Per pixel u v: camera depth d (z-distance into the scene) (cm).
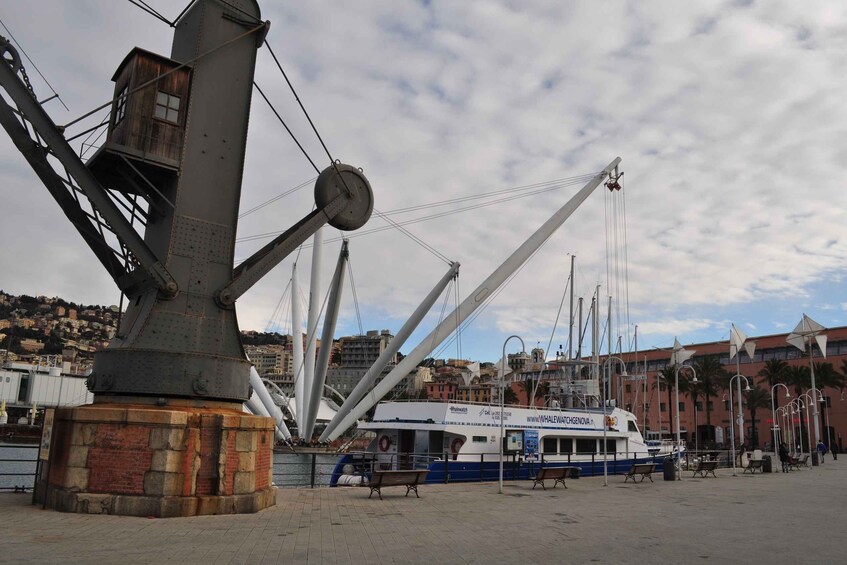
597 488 2431
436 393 18525
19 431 9075
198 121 1552
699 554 1083
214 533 1106
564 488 2373
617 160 4575
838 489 2552
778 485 2750
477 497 1952
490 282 4138
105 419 1289
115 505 1251
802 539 1271
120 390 1367
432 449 2753
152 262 1416
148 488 1263
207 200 1541
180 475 1287
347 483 2511
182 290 1470
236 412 1495
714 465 3325
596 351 5247
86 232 1491
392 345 4666
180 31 1689
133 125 1447
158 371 1388
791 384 9056
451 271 4481
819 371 8638
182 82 1541
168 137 1495
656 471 3712
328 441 5306
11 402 14050
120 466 1275
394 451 2797
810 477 3359
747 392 9150
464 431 2666
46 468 1368
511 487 2345
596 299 5394
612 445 3391
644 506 1828
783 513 1720
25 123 1397
